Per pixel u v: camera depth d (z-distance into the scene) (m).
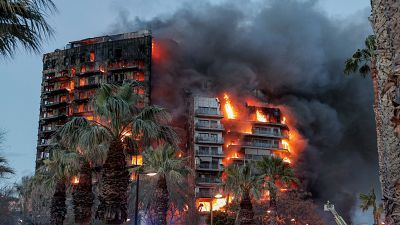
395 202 5.21
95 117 24.75
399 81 4.46
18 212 53.53
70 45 111.25
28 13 8.29
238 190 43.34
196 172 94.25
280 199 69.31
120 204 22.47
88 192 29.95
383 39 5.34
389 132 5.36
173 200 45.09
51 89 107.69
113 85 24.23
